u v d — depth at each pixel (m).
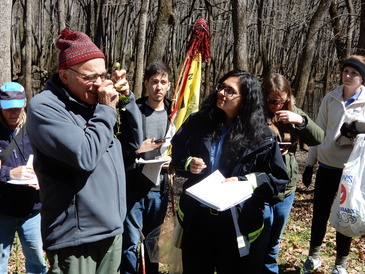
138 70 9.84
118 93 2.65
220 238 3.07
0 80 5.39
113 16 28.77
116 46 30.64
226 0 25.00
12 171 3.37
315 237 4.60
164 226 3.72
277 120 3.60
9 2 5.37
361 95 4.29
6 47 5.39
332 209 4.00
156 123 4.17
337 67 23.45
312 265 4.61
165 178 4.13
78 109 2.55
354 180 3.80
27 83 16.11
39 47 26.41
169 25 7.81
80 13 29.30
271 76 3.68
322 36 20.80
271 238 4.09
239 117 3.03
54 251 2.52
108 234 2.54
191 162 3.09
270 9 26.56
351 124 4.08
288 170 3.86
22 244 3.67
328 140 4.38
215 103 3.15
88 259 2.55
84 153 2.35
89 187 2.49
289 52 24.52
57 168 2.47
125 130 3.04
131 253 4.07
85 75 2.46
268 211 3.58
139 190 4.00
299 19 20.31
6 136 3.45
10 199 3.45
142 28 9.73
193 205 3.13
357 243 5.86
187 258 3.21
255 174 3.02
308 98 20.61
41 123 2.39
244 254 3.00
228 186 2.90
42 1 26.81
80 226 2.48
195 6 28.70
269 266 4.14
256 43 27.25
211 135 3.13
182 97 4.48
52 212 2.49
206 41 4.61
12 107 3.33
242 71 3.07
